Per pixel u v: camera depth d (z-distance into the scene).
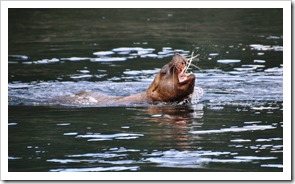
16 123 40.03
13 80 53.91
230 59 60.91
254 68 56.97
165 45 68.31
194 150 33.75
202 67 57.72
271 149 33.69
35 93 49.34
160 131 37.53
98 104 45.91
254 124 38.78
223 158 32.34
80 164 31.73
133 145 34.72
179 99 45.56
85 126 39.00
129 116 41.62
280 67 57.25
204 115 41.50
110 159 32.41
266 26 79.25
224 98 46.59
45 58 63.25
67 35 75.62
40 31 78.44
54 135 37.00
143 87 51.44
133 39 72.19
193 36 73.12
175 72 45.09
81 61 61.56
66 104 45.97
